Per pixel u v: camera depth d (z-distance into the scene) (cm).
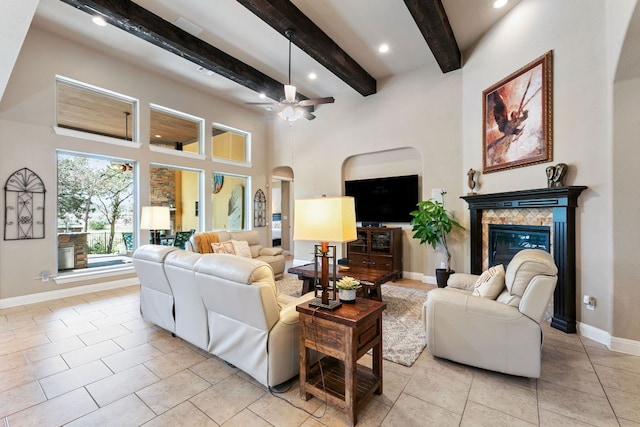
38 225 405
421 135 511
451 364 236
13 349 260
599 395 194
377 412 179
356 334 169
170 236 616
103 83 463
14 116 386
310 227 189
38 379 214
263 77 527
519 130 355
